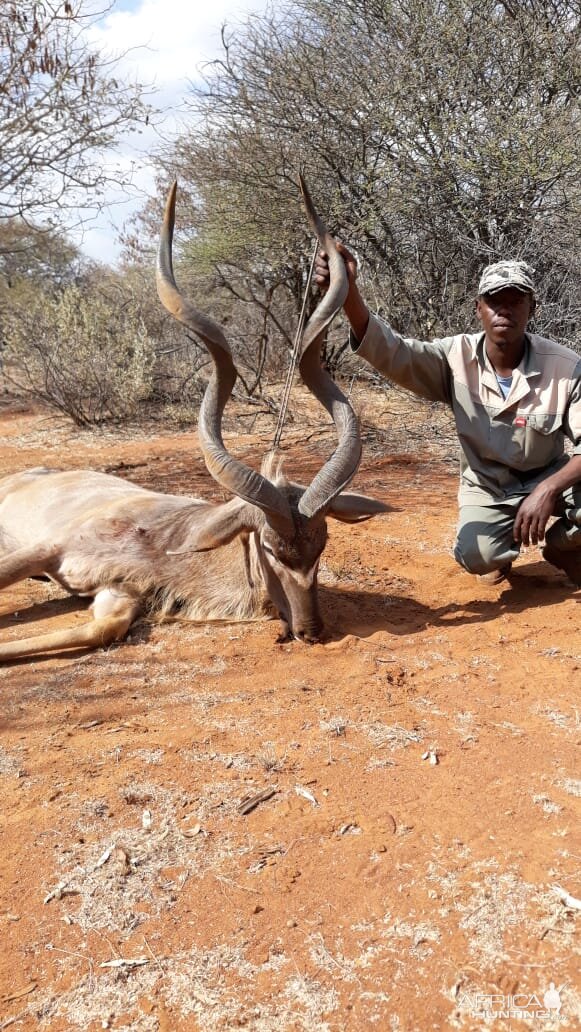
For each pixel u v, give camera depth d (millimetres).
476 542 5312
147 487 9211
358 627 5023
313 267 4996
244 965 2543
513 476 5293
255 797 3324
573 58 10938
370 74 11602
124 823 3199
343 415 4723
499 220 11180
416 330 12180
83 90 9477
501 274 4793
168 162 13375
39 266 21109
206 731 3828
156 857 3010
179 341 16141
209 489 9078
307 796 3324
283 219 12672
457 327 11203
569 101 10945
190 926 2697
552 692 4109
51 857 3025
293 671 4430
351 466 4551
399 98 11086
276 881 2871
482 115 11070
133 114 9922
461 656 4547
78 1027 2365
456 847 3006
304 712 3977
